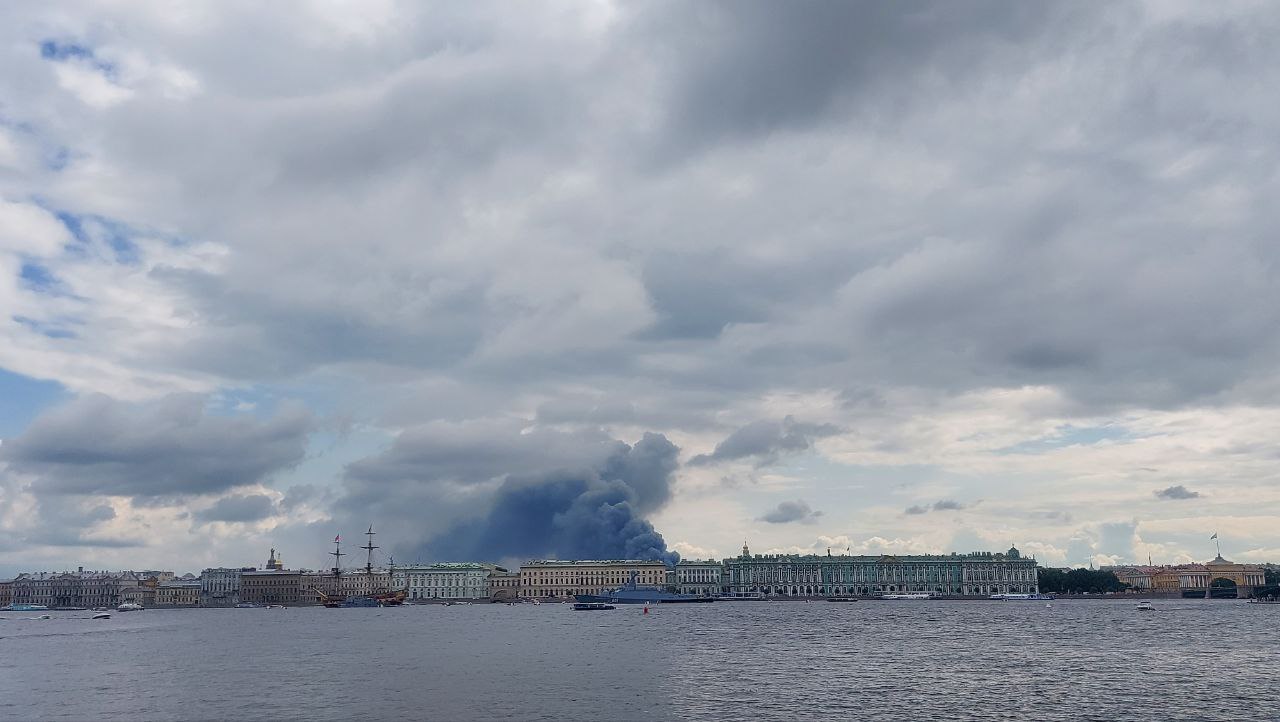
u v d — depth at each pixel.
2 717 78.44
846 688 90.56
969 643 143.75
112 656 135.62
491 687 92.81
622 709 78.81
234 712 79.50
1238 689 89.81
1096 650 130.25
